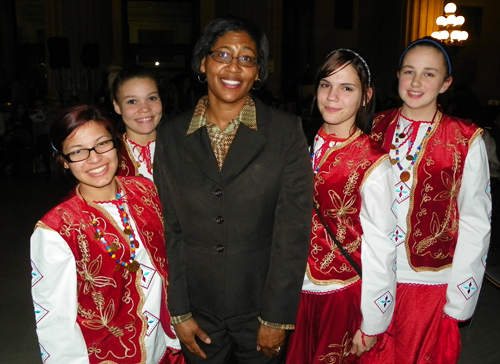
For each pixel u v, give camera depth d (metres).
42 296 1.52
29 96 10.65
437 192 1.99
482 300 3.65
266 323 1.70
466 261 1.98
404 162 2.04
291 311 1.71
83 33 9.09
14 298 3.63
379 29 12.77
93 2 9.12
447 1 12.05
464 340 3.10
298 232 1.68
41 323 1.52
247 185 1.65
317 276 1.92
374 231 1.80
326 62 1.83
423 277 2.04
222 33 1.61
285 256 1.68
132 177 1.80
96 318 1.60
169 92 7.88
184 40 14.22
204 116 1.72
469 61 12.41
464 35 9.79
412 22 11.42
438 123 2.03
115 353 1.64
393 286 1.86
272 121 1.69
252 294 1.74
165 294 1.84
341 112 1.83
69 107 1.58
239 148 1.65
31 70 13.92
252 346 1.79
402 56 2.06
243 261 1.70
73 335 1.54
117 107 2.37
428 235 2.01
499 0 12.07
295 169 1.67
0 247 4.70
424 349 2.10
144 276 1.71
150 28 14.03
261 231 1.71
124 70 2.31
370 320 1.85
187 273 1.77
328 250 1.90
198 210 1.69
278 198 1.70
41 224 1.51
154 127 2.34
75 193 1.62
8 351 2.95
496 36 12.20
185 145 1.69
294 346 2.04
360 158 1.83
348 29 12.77
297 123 1.69
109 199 1.67
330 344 1.96
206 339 1.78
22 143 8.10
